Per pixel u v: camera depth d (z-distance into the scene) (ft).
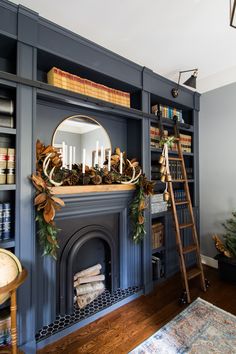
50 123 6.35
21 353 4.42
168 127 9.43
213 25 5.67
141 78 7.53
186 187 8.23
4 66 5.58
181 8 5.05
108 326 5.82
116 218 7.28
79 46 5.87
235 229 8.45
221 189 9.30
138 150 7.81
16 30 4.82
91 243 7.05
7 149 4.89
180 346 5.09
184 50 6.82
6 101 4.88
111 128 7.84
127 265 7.41
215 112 9.46
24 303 4.91
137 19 5.38
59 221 5.89
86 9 5.00
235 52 7.00
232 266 8.09
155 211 8.18
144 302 6.96
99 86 6.59
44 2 4.79
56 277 5.87
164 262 8.53
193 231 8.06
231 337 5.37
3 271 3.93
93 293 6.75
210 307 6.61
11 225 5.00
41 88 5.23
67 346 5.16
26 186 4.99
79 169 6.39
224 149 9.18
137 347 5.09
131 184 7.02
